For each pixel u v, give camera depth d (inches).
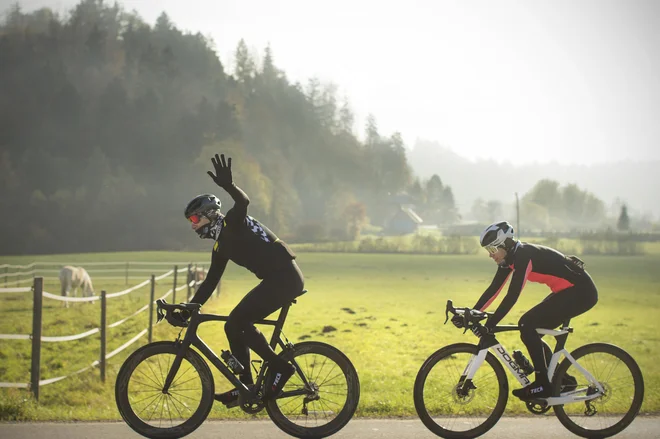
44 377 451.2
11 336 324.5
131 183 5777.6
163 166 6215.6
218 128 6781.5
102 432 237.0
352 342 638.5
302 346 230.8
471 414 243.0
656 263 2687.0
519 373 237.8
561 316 236.1
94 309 932.0
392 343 636.7
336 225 6156.5
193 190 5802.2
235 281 1642.5
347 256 3213.6
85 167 6107.3
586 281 236.4
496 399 244.2
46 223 5285.4
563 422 239.5
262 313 223.3
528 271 231.8
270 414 229.9
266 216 5536.4
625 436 236.7
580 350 241.0
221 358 226.4
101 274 1991.9
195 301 229.1
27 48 7751.0
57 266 2603.3
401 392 364.2
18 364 507.8
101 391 390.6
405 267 2455.7
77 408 312.0
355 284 1652.3
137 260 3083.2
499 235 232.2
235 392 228.7
